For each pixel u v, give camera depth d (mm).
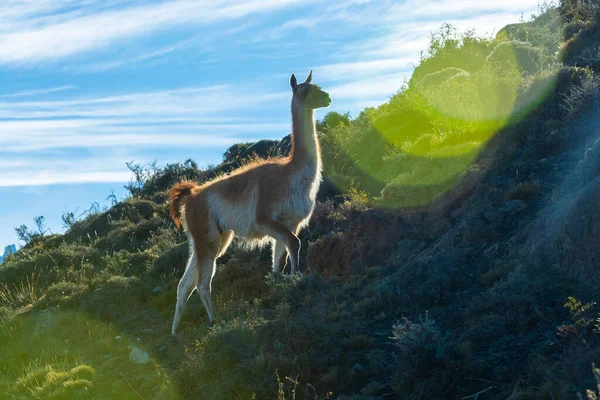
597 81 11375
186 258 13445
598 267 6641
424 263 8445
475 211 8977
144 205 19766
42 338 10562
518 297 6699
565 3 19281
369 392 6172
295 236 9688
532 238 7695
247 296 11148
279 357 6965
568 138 10141
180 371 7582
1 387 9078
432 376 5930
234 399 6785
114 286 11930
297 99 10055
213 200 10125
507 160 10375
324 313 8344
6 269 15219
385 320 7836
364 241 10438
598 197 6855
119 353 9609
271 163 10250
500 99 12484
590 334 5695
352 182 14211
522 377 5637
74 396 8078
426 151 13375
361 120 18578
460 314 7293
